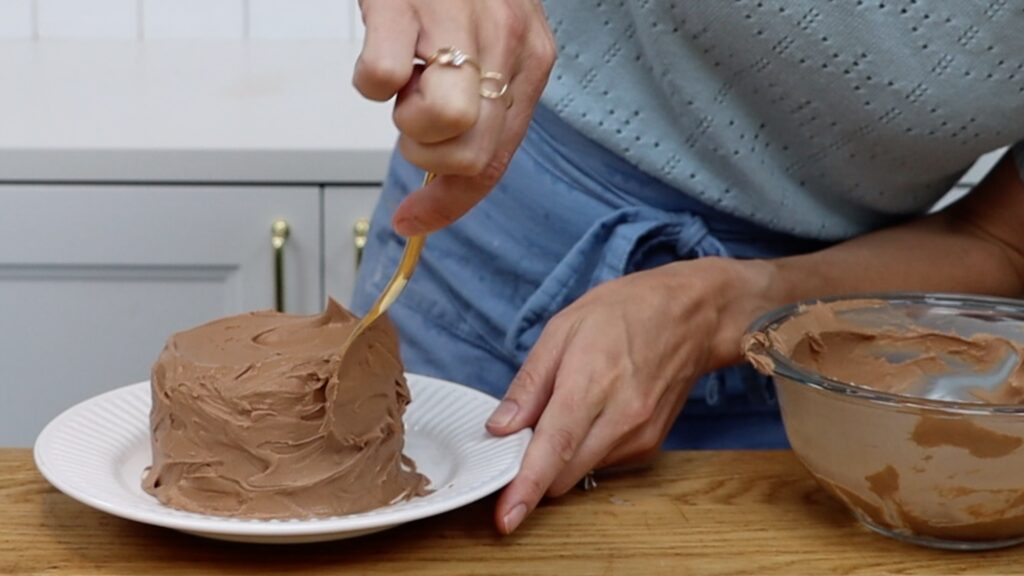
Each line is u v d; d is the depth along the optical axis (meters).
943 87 0.98
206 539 0.84
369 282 1.21
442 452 0.92
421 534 0.85
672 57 1.01
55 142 1.40
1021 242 1.10
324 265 1.44
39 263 1.42
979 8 0.95
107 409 0.93
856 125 1.02
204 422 0.85
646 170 1.07
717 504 0.89
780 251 1.12
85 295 1.45
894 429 0.81
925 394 0.91
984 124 1.01
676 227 1.08
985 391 0.91
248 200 1.42
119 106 1.56
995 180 1.11
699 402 1.12
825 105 1.02
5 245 1.41
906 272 1.07
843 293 1.05
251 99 1.62
